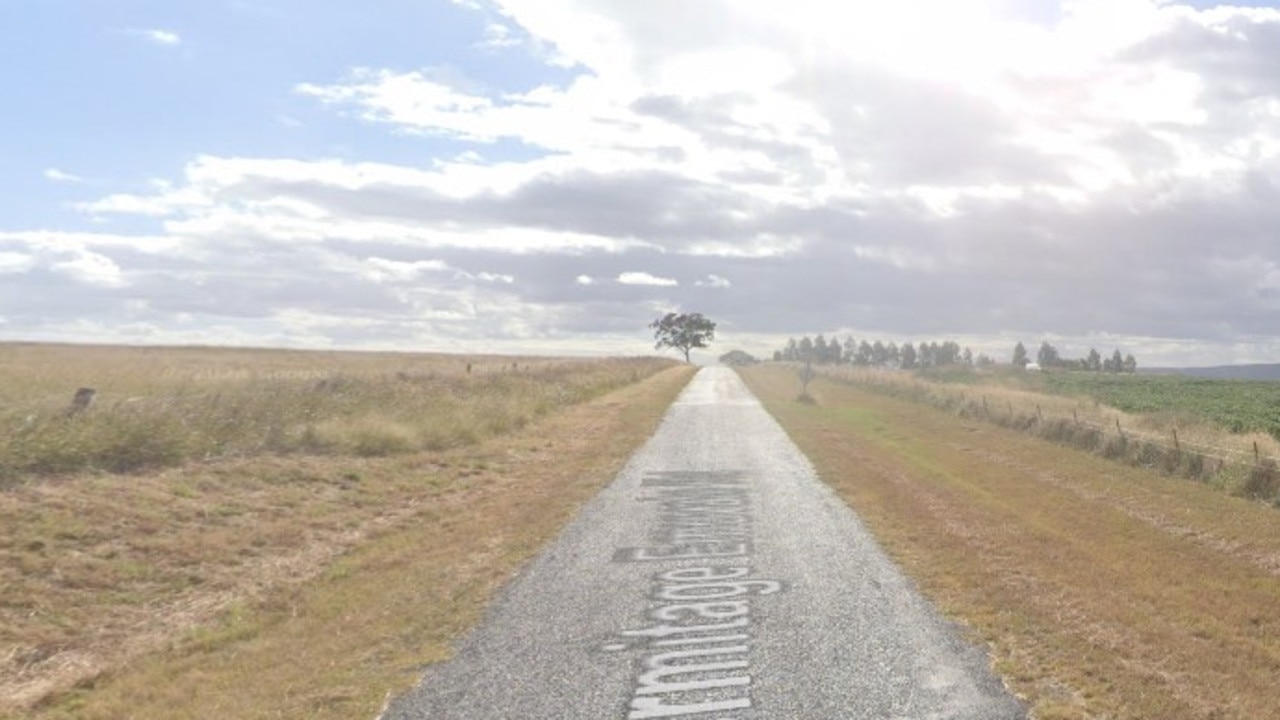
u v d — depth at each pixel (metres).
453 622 9.38
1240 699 6.98
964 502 16.33
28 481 13.25
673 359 153.50
